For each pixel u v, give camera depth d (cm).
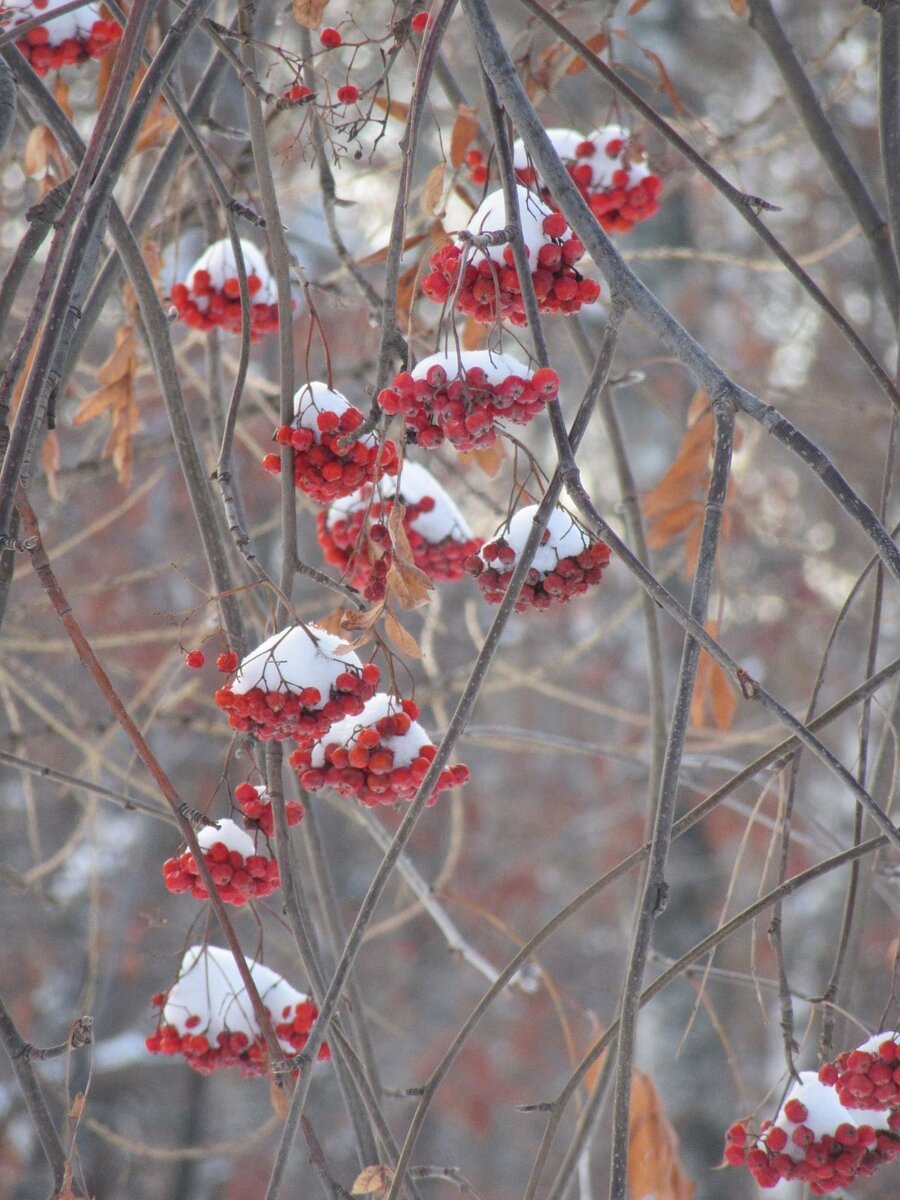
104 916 1088
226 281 377
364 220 760
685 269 997
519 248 228
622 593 1199
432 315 527
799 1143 274
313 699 242
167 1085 1263
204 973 310
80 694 1008
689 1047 841
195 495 323
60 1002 1177
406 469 354
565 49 442
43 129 410
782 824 273
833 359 1114
